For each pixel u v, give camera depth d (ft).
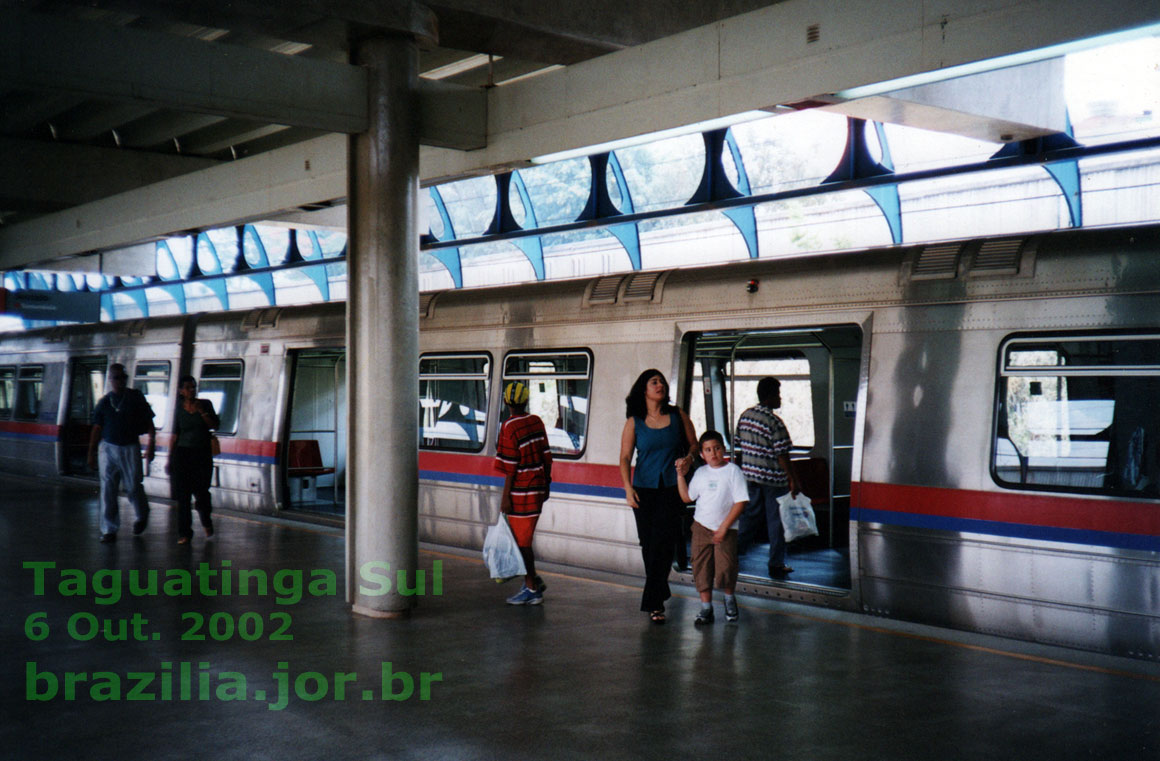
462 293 39.09
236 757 16.29
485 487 36.65
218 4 23.81
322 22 25.11
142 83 23.65
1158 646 21.18
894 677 20.47
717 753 16.34
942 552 24.61
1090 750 16.37
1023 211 45.06
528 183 66.33
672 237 61.82
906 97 26.40
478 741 16.96
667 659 21.89
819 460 39.14
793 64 22.57
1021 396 23.75
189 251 79.00
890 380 25.90
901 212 49.16
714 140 39.01
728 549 25.13
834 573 32.45
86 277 91.09
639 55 25.71
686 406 30.86
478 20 26.55
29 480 62.18
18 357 68.49
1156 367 21.84
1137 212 40.55
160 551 36.01
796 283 28.32
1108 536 21.99
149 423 39.70
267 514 47.16
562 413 34.19
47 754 16.42
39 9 31.48
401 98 26.27
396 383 26.09
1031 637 23.16
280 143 50.85
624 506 31.78
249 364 48.96
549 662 21.70
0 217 68.49
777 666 21.31
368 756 16.30
